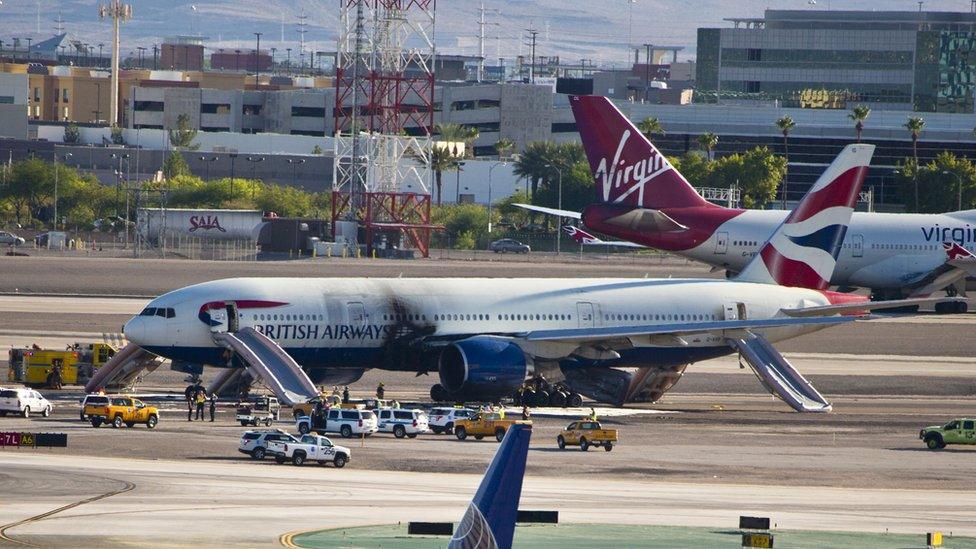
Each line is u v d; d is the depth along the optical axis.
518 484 116.81
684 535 181.88
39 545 163.75
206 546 166.25
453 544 117.94
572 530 183.75
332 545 168.62
